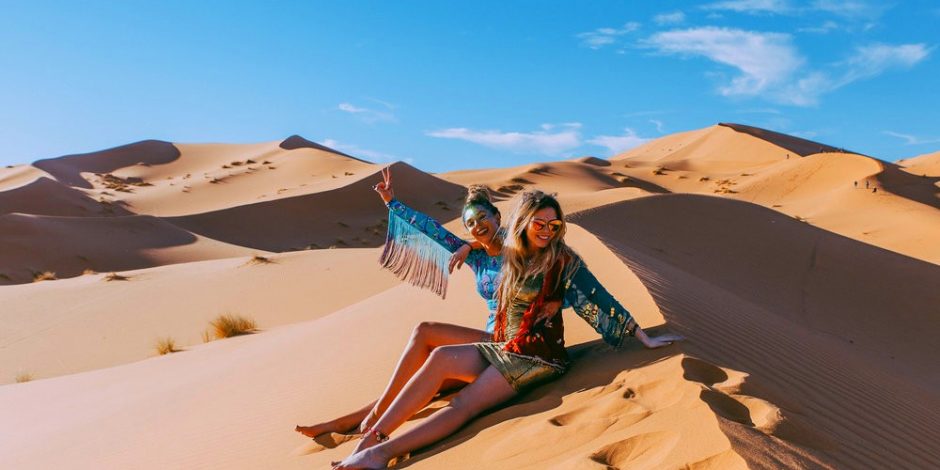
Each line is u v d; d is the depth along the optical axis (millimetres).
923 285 21391
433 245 5066
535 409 4176
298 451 5027
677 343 4727
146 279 29266
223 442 6168
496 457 3674
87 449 7391
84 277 31031
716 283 18094
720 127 151500
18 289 29109
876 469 3434
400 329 8562
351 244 56688
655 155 165000
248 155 103188
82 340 21797
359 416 5125
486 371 4406
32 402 12047
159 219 55156
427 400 4395
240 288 26344
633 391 3998
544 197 4445
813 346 7484
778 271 20453
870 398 5555
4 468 7539
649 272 8133
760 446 3057
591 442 3479
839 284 20234
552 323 4598
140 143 108312
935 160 111625
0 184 85875
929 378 13086
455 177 89500
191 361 13617
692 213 24078
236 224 58469
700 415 3373
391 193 5176
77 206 68938
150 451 6613
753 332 6434
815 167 83500
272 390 7613
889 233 57812
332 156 92562
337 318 13602
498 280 4855
